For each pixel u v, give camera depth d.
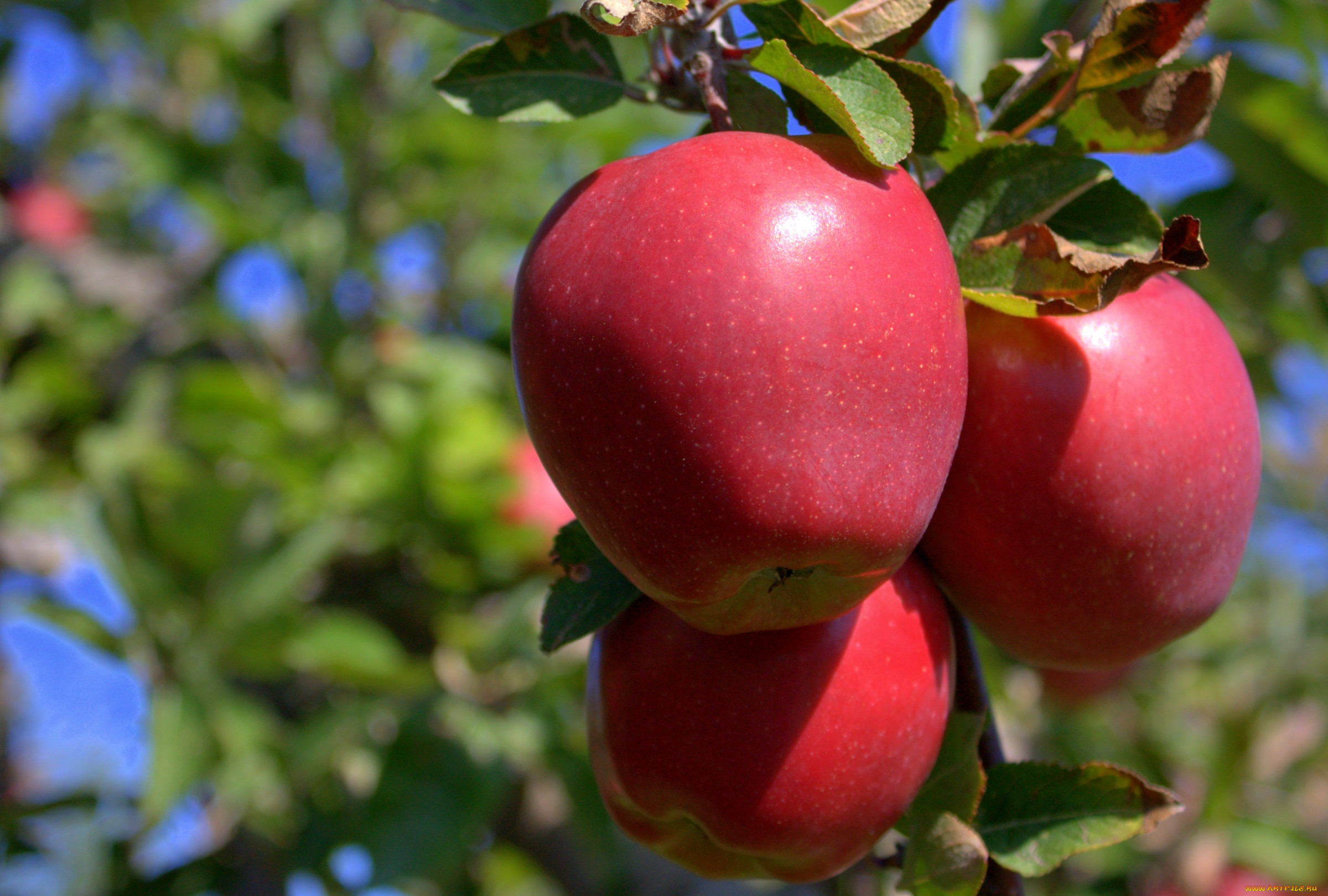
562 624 0.48
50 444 0.97
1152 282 0.49
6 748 1.08
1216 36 0.67
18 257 1.06
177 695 0.69
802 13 0.45
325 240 0.95
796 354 0.43
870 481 0.43
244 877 0.78
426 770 0.70
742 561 0.44
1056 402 0.47
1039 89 0.49
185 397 0.83
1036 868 0.48
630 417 0.43
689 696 0.47
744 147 0.45
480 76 0.48
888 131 0.44
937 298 0.44
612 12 0.43
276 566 0.70
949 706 0.49
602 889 0.79
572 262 0.44
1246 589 1.06
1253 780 0.99
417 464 0.80
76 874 0.82
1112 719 1.00
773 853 0.48
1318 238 0.67
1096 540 0.47
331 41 1.01
